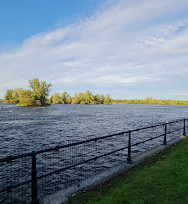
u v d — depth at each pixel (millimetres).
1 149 15773
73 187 4332
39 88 114688
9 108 85375
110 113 65750
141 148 14195
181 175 5078
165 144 8586
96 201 3855
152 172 5320
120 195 4074
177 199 3912
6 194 6402
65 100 198750
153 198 3951
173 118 48750
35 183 3648
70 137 21266
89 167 9844
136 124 34188
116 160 11125
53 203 3705
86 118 46031
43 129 27531
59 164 10156
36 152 3641
